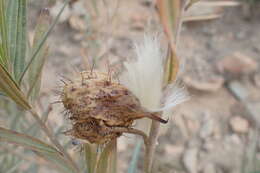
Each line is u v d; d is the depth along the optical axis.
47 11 0.38
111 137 0.35
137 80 0.35
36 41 0.38
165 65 0.34
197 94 1.11
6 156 0.60
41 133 0.59
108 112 0.35
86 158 0.38
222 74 1.16
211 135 1.03
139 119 0.37
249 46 1.25
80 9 0.78
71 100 0.35
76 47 1.14
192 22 1.28
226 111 1.08
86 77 0.35
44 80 1.01
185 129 1.02
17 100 0.36
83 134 0.35
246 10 1.33
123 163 0.93
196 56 1.21
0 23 0.35
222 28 1.29
